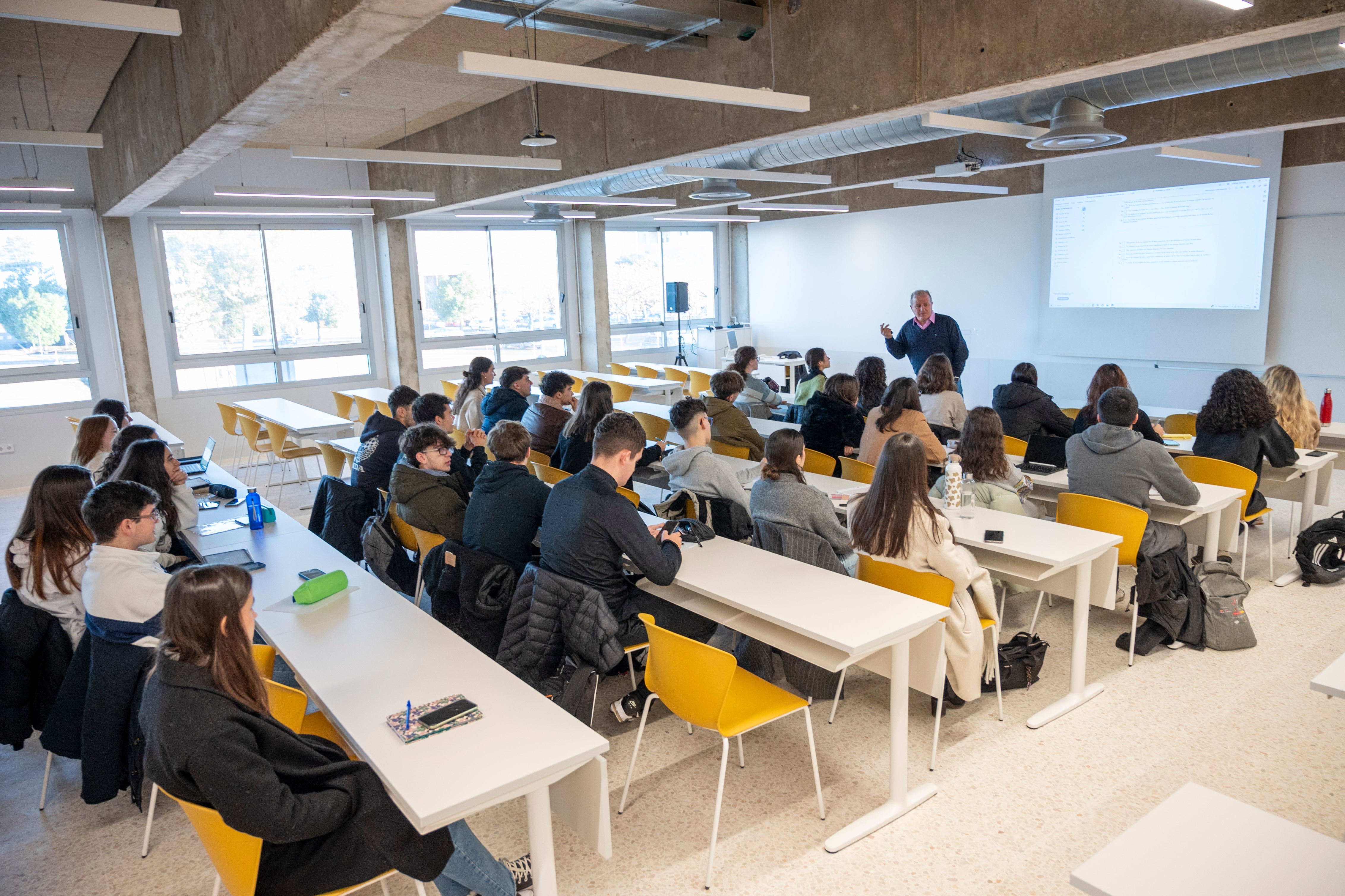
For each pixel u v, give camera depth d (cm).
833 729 330
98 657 268
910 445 303
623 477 301
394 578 384
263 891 184
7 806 300
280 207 980
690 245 1400
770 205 1046
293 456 720
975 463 393
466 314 1166
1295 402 500
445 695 220
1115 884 133
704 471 360
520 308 1215
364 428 531
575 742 197
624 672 380
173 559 339
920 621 255
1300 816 265
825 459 487
